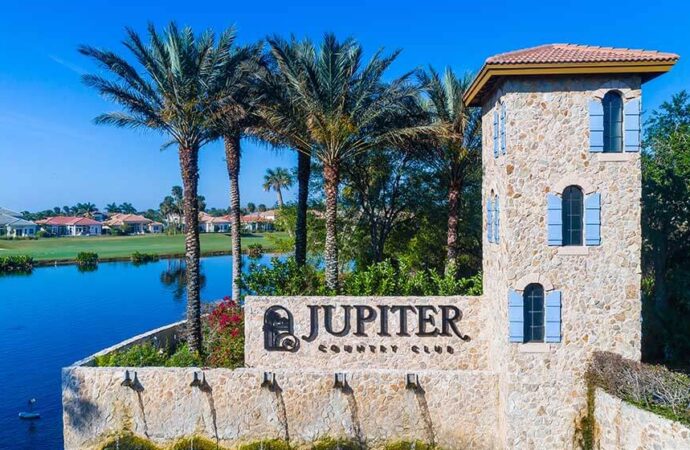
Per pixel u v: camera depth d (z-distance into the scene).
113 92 20.62
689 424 12.02
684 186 21.98
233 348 19.97
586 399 15.23
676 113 32.75
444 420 16.66
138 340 21.67
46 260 84.62
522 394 15.35
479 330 18.20
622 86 14.78
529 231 15.16
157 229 195.25
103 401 17.22
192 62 20.88
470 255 34.94
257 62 25.44
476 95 17.48
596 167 14.97
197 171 22.03
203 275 72.62
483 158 18.61
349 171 32.41
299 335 18.66
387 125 25.05
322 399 16.91
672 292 21.16
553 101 14.97
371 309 18.44
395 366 18.41
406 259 31.89
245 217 194.88
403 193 34.03
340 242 34.66
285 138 25.94
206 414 17.09
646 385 13.59
